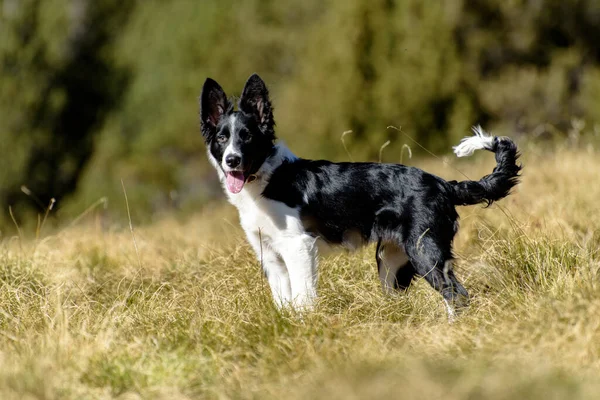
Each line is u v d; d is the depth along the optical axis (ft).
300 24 123.75
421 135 92.73
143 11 156.35
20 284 30.07
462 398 18.06
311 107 97.45
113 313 26.73
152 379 20.70
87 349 22.04
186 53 138.41
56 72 147.33
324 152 94.17
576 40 95.20
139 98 142.10
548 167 48.16
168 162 131.03
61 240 41.29
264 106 27.89
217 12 135.13
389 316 25.50
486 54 96.07
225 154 26.94
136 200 123.24
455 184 27.35
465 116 91.91
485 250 29.09
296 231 27.17
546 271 26.61
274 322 23.98
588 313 21.83
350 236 27.71
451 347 21.65
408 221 26.43
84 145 145.48
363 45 96.07
